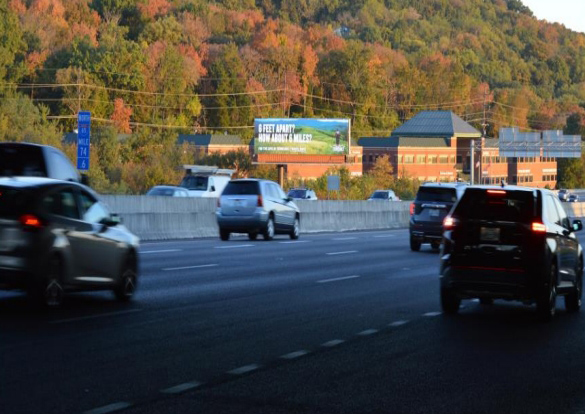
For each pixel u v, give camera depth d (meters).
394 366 23.50
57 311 31.48
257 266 51.44
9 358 23.00
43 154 46.84
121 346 25.30
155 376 21.41
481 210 33.66
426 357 24.94
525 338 28.84
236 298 37.16
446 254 33.91
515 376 22.53
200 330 28.64
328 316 32.62
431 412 18.59
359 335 28.48
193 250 61.56
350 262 56.66
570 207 174.62
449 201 68.62
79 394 19.27
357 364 23.66
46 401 18.55
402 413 18.44
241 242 71.81
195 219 78.81
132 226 70.19
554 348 26.98
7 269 30.34
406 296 39.34
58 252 31.53
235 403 18.88
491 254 33.19
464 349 26.41
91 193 34.25
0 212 30.67
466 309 36.16
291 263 54.34
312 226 99.50
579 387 21.34
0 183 31.38
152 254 57.38
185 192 102.88
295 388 20.52
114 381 20.70
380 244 75.88
